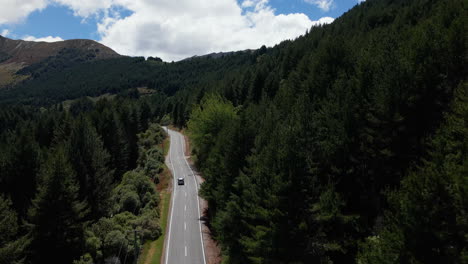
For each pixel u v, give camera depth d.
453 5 36.41
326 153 23.28
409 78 22.73
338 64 46.59
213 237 38.34
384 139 22.48
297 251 19.80
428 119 22.36
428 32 27.47
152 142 89.44
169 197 53.03
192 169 70.25
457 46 23.97
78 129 49.28
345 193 22.94
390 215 14.23
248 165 30.59
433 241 11.98
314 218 20.06
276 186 19.89
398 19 74.75
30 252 27.61
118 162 64.50
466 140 13.70
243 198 25.19
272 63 105.19
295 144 20.59
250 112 39.59
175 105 137.25
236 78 106.50
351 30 96.44
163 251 35.53
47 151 48.59
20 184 38.41
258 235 20.52
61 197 29.67
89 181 42.09
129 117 81.00
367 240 16.58
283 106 40.59
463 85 17.45
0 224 25.56
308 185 20.14
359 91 27.25
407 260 12.18
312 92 42.16
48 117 78.56
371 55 35.22
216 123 56.41
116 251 33.50
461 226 11.52
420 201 12.28
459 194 11.43
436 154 14.60
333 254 21.56
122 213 42.34
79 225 30.98
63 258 29.98
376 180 22.91
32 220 29.06
